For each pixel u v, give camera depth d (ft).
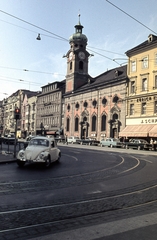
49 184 32.76
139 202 24.97
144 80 151.84
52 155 52.70
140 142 135.74
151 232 16.97
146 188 31.58
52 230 17.07
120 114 165.17
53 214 20.58
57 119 247.91
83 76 221.87
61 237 15.87
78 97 210.18
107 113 176.76
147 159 69.31
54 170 45.24
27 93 347.56
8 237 15.79
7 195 26.50
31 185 31.86
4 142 156.87
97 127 185.37
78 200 25.17
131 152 100.12
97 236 16.11
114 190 29.99
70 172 43.16
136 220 19.40
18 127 347.36
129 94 159.53
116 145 150.71
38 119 288.71
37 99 295.07
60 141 213.05
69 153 85.40
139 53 155.53
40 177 37.78
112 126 171.73
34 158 47.75
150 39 150.10
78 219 19.48
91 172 43.37
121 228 17.60
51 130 255.91
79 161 60.44
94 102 191.42
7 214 20.29
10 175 38.96
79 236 16.06
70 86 222.89
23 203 23.63
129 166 52.44
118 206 23.41
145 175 41.24
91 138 185.16
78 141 186.19
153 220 19.45
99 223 18.61
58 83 254.88
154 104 142.51
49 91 263.49
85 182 34.58
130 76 159.53
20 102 350.64
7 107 404.57
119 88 167.63
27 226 17.71
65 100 228.02
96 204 23.91
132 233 16.72
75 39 222.07
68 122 223.71
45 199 25.29
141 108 150.51
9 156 64.69
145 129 141.59
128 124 157.79
